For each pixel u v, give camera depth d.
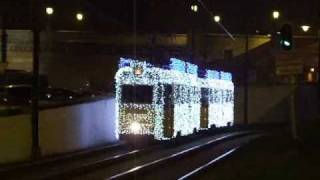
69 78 58.56
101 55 57.34
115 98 32.47
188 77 37.28
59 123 25.34
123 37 67.56
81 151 26.52
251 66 71.31
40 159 22.73
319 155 22.30
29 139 23.00
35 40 23.64
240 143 34.75
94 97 30.23
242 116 64.06
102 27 74.12
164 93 33.44
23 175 19.30
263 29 78.31
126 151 28.33
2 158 21.44
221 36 74.81
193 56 42.81
